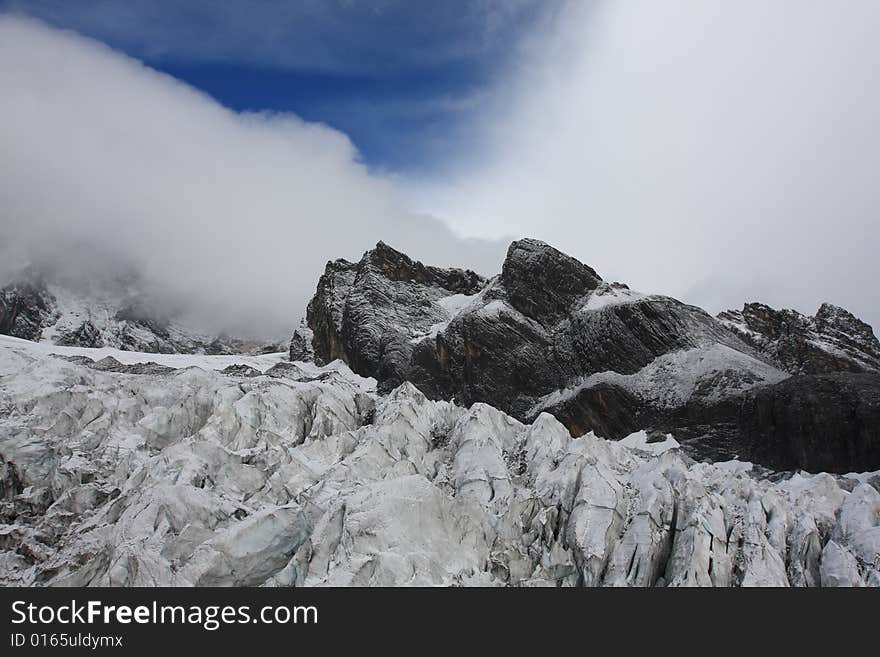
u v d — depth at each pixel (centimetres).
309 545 4081
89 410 5981
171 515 4259
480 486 4806
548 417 5616
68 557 4309
